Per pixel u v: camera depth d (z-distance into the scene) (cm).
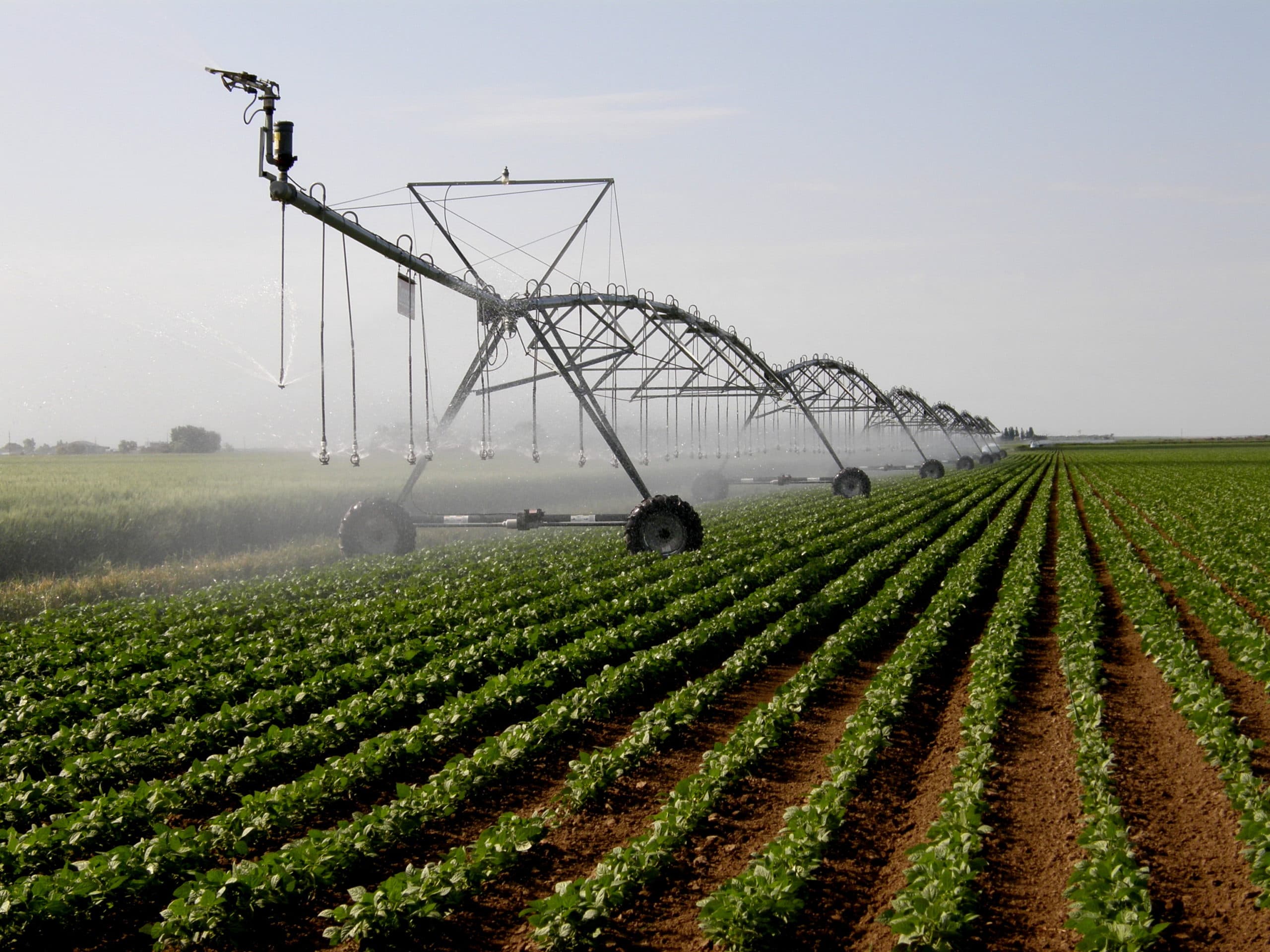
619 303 2236
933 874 645
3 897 616
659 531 2127
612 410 3172
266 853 715
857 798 869
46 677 1214
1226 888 681
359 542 2247
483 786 888
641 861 696
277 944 639
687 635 1385
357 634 1412
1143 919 590
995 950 611
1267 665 1196
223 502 2603
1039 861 734
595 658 1270
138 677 1156
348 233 1464
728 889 633
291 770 926
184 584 2088
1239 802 799
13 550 2039
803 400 4544
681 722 1053
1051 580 2128
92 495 2631
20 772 895
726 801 863
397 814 769
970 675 1320
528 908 625
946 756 985
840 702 1191
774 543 2477
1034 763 948
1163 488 5134
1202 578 1917
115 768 873
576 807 848
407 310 1722
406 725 1070
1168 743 1005
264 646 1326
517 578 1923
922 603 1838
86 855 735
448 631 1462
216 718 984
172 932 611
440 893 642
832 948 622
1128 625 1630
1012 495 4841
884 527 3002
